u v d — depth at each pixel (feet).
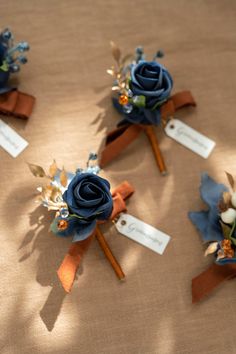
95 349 1.47
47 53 1.75
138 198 1.63
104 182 1.45
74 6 1.83
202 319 1.52
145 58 1.79
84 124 1.69
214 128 1.73
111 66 1.77
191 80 1.78
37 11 1.80
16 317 1.47
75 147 1.66
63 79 1.73
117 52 1.67
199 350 1.50
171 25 1.85
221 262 1.49
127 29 1.82
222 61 1.82
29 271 1.51
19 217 1.56
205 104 1.76
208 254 1.58
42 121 1.67
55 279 1.51
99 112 1.71
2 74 1.61
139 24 1.84
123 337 1.49
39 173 1.51
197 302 1.54
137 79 1.59
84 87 1.73
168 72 1.69
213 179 1.67
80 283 1.52
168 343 1.50
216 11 1.88
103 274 1.53
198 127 1.73
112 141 1.67
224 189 1.58
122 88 1.64
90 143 1.67
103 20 1.82
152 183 1.65
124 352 1.48
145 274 1.55
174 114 1.73
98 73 1.75
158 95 1.59
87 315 1.49
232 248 1.51
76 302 1.50
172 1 1.88
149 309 1.52
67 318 1.49
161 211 1.62
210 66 1.81
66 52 1.77
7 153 1.62
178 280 1.55
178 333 1.51
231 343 1.51
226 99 1.77
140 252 1.57
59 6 1.82
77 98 1.72
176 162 1.68
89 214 1.42
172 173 1.66
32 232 1.55
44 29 1.78
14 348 1.44
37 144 1.65
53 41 1.77
